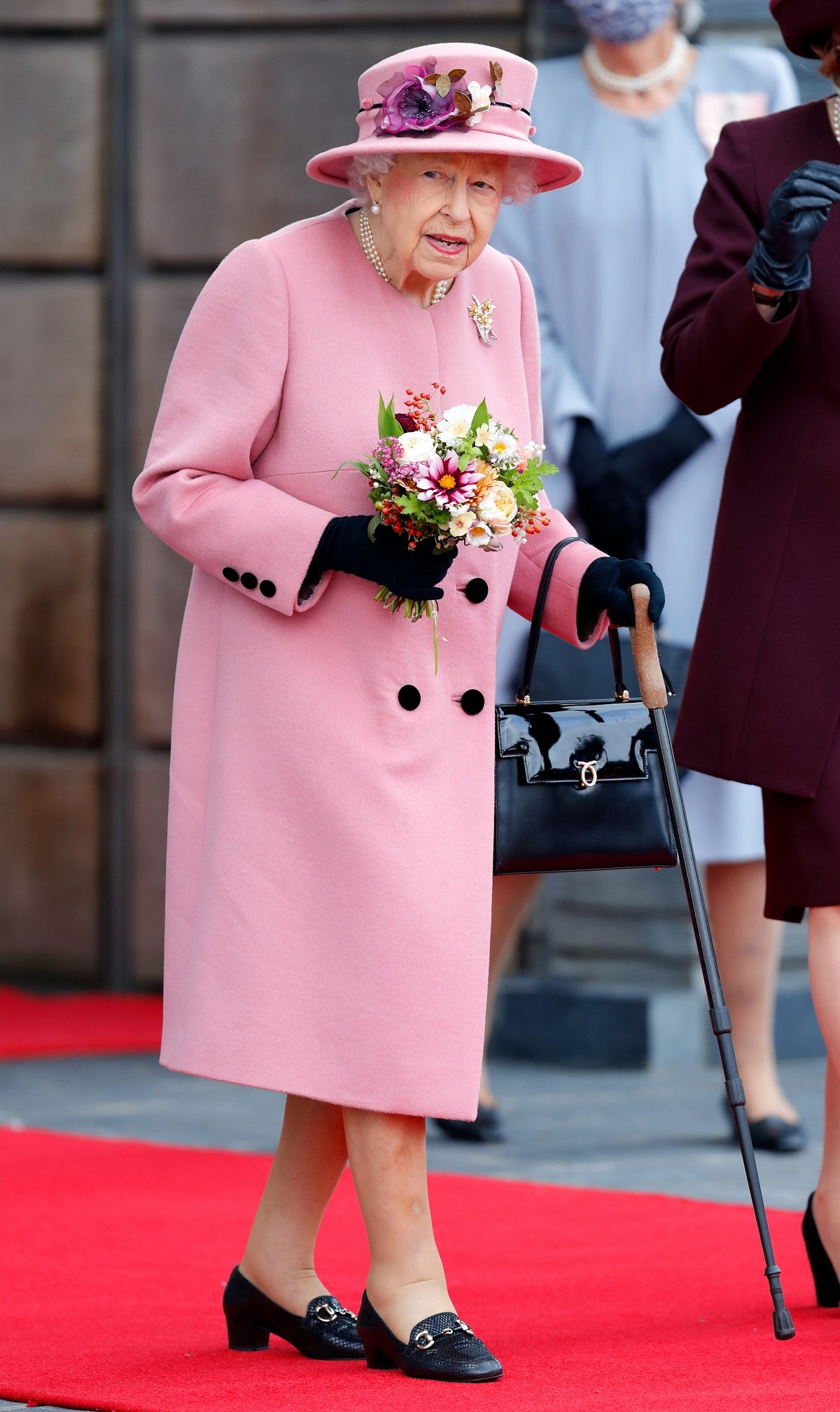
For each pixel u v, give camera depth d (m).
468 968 10.84
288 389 11.07
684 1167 18.00
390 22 29.78
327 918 10.80
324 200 30.23
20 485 31.61
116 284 31.17
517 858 11.48
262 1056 10.74
